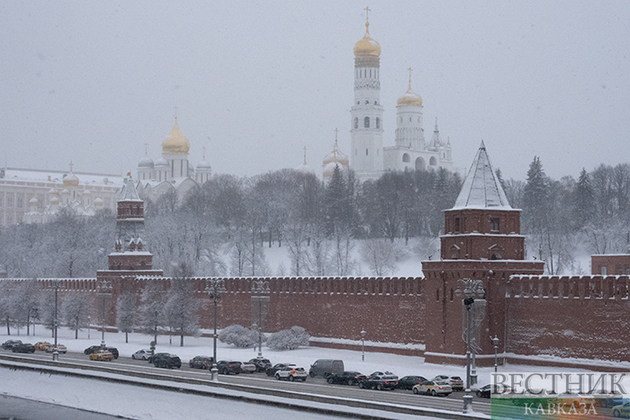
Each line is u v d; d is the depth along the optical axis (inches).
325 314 6392.7
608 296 4690.0
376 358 5629.9
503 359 5123.0
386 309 5915.4
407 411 3516.2
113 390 4606.3
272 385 4500.5
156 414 4284.0
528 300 5064.0
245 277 7091.5
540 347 4990.2
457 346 5162.4
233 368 5142.7
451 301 5221.5
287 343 6225.4
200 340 7185.0
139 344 6973.4
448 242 5300.2
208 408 4074.8
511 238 5246.1
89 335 7829.7
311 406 3676.2
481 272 5118.1
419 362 5388.8
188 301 6998.0
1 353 6683.1
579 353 4800.7
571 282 4857.3
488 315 5118.1
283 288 6756.9
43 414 4557.1
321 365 4931.1
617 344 4635.8
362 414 3503.9
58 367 5285.4
